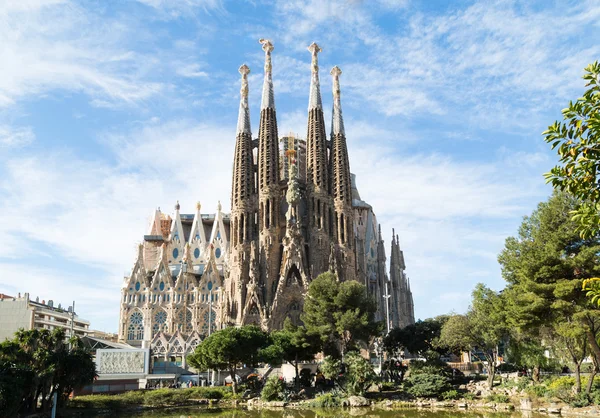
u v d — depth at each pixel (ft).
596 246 144.25
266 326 440.86
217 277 563.48
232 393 264.72
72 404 212.84
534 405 190.60
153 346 446.60
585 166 53.52
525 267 156.56
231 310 472.85
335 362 248.52
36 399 182.60
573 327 145.28
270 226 486.79
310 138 522.88
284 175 607.78
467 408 210.18
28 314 390.42
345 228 501.56
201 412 219.61
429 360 258.57
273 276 473.67
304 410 223.92
